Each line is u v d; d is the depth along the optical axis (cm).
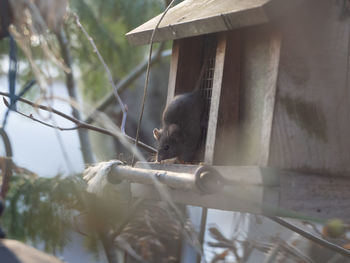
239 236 308
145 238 311
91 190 290
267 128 282
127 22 362
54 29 264
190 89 304
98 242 306
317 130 284
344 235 302
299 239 307
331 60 286
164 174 278
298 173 281
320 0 286
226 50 289
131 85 372
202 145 301
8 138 269
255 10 278
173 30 293
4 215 308
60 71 339
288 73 283
